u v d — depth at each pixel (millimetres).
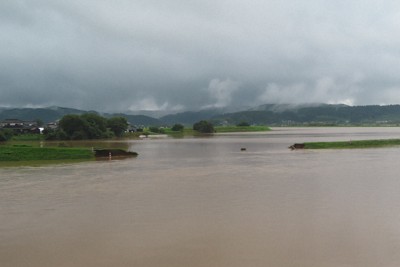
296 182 37719
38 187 36844
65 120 150250
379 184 36156
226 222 23234
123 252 18469
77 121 150875
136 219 24281
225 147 95812
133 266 16812
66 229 22375
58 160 66062
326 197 30125
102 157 70688
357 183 36812
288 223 22812
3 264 17250
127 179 41656
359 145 90500
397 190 32969
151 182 39188
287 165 52969
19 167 55062
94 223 23562
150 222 23547
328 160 59531
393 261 16875
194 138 158000
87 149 73438
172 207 27406
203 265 16781
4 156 65312
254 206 27281
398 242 19281
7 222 24047
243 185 36281
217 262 17078
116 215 25375
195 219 24031
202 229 21922
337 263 16703
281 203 28125
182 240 20062
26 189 35750
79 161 64125
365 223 22641
